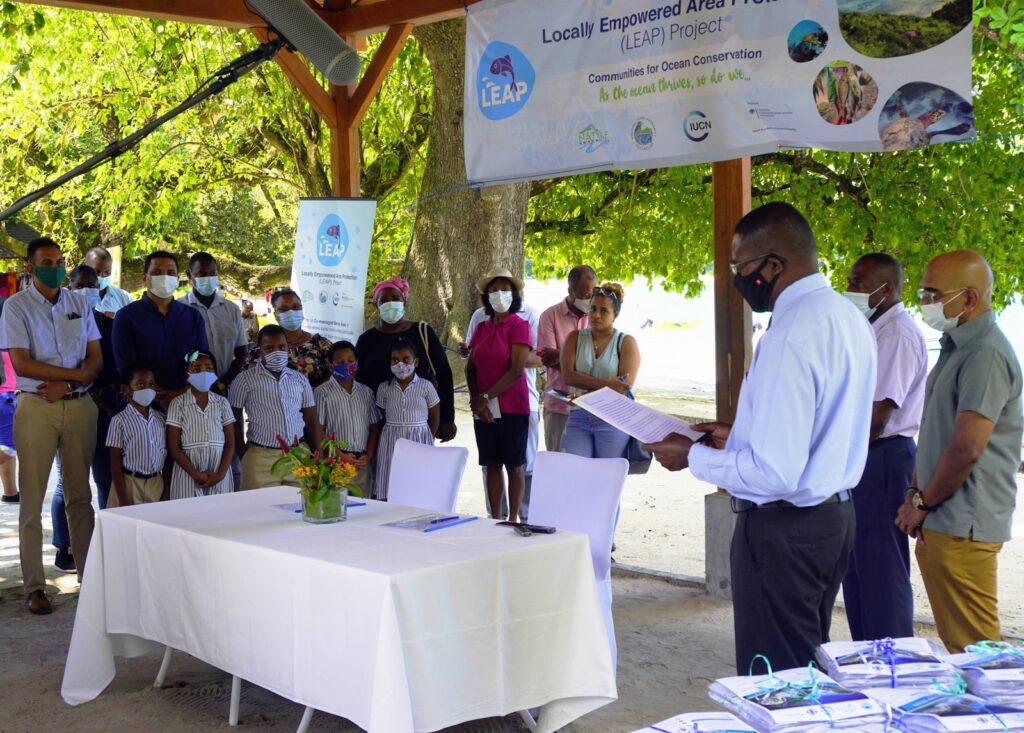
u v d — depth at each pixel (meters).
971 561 3.28
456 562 3.20
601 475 4.16
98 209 17.47
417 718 3.08
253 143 16.62
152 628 3.98
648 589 5.68
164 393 5.58
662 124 4.91
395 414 5.68
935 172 11.83
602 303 5.84
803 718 1.67
